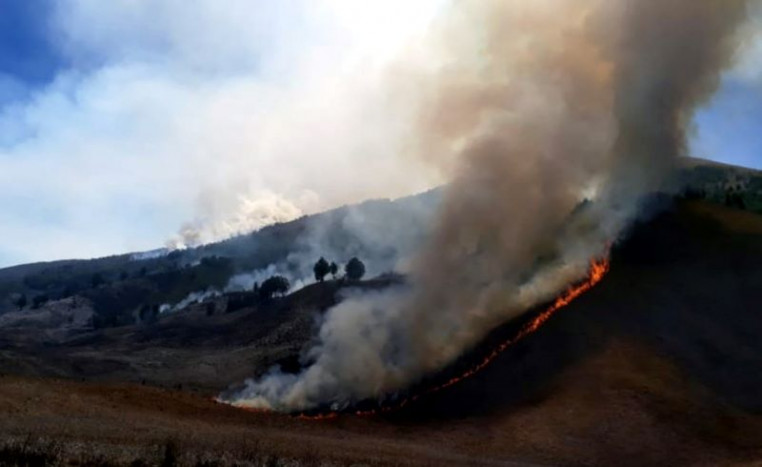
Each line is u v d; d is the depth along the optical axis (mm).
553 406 56594
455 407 62844
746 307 69438
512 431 53625
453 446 51188
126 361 130625
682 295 73438
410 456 44594
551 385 60938
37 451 32156
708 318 68500
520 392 62031
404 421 61719
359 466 37562
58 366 123875
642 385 57344
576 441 50562
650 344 64812
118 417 49281
